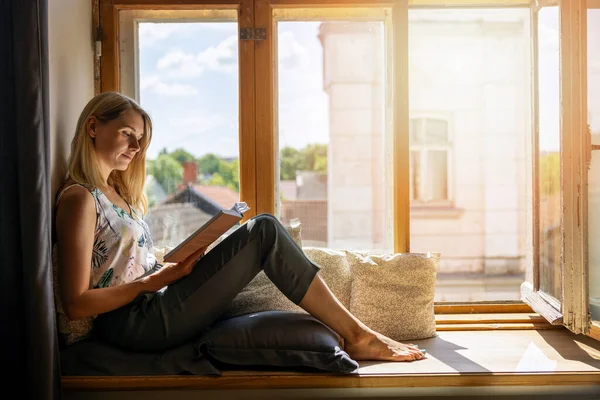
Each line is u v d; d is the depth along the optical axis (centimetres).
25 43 147
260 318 170
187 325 165
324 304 170
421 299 200
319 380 160
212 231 150
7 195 149
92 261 168
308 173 720
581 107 180
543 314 199
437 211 664
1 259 149
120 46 225
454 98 647
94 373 162
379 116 645
